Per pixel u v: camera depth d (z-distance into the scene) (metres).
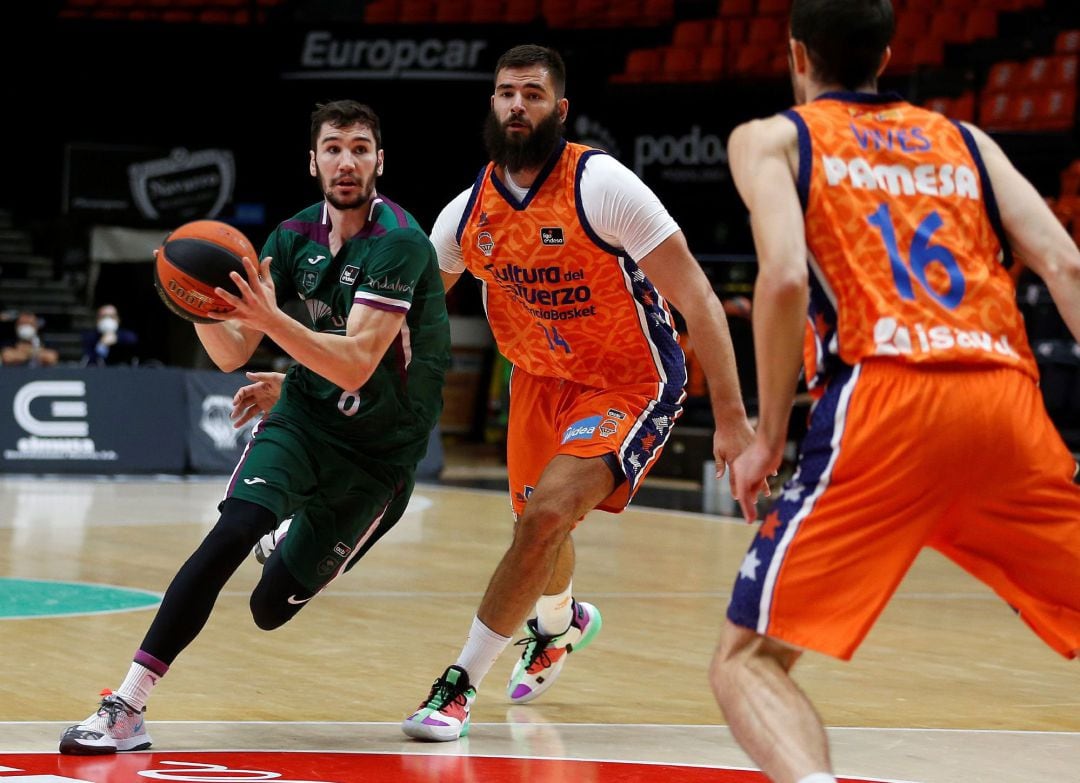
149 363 46.88
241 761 9.99
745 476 7.39
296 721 11.57
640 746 10.86
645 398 12.00
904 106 8.01
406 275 10.80
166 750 10.30
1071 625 7.65
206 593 10.38
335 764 9.99
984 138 8.09
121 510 28.66
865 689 13.64
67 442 36.72
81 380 37.12
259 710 11.98
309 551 11.46
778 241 7.29
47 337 48.62
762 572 7.32
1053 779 10.10
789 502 7.44
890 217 7.65
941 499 7.39
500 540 25.52
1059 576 7.55
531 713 12.20
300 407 11.32
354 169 10.97
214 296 9.73
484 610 11.16
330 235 11.41
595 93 48.84
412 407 11.55
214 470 38.06
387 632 16.17
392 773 9.74
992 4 49.59
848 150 7.70
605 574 21.52
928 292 7.55
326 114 11.09
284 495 10.87
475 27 49.50
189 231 9.83
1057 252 7.74
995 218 7.93
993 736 11.59
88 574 20.06
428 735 10.87
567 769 9.99
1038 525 7.50
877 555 7.29
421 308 11.49
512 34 49.59
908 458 7.27
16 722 11.21
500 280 12.01
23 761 9.80
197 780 9.32
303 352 10.12
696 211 47.38
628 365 12.07
